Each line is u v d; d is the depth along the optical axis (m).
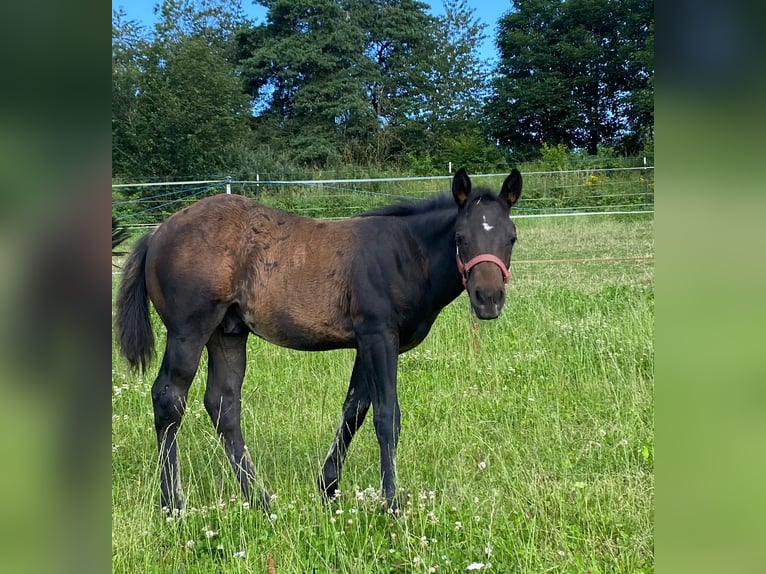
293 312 4.15
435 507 3.64
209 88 25.12
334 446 4.16
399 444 4.69
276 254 4.19
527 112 30.41
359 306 4.05
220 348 4.39
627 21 29.14
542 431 4.66
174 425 4.07
